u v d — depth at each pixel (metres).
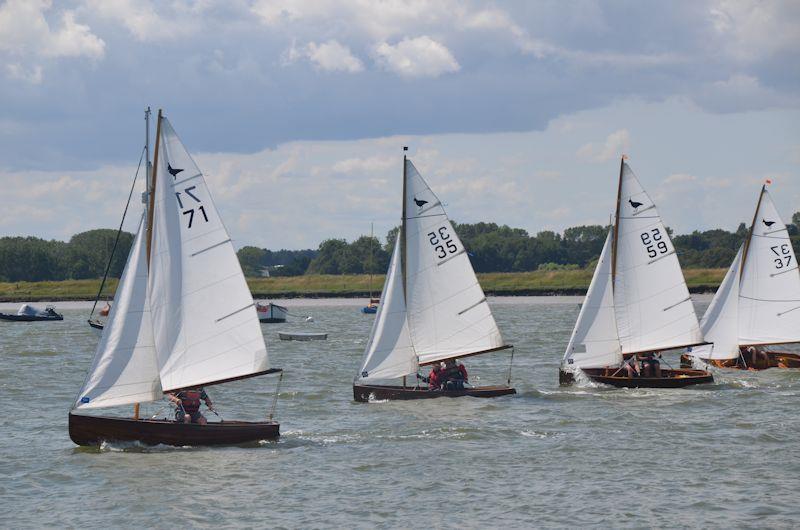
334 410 177.62
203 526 105.94
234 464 131.25
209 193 139.75
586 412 170.88
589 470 127.81
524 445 143.50
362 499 115.12
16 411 180.38
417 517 108.25
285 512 110.31
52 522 107.69
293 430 156.25
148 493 117.56
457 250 187.12
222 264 140.25
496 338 188.62
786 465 128.62
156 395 135.25
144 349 134.62
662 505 111.69
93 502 114.50
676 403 180.25
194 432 139.75
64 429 159.62
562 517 107.81
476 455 137.00
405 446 142.88
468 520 107.12
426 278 186.50
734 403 179.75
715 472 125.75
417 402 182.12
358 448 141.62
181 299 138.75
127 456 135.00
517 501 114.00
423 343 186.75
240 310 140.88
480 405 178.38
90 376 134.50
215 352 140.25
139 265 135.00
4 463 132.50
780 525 104.25
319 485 121.06
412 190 185.75
